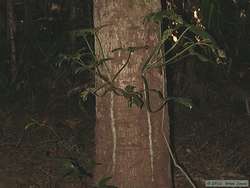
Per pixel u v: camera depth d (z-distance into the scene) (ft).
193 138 20.02
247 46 24.97
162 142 12.75
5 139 19.97
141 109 12.52
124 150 12.66
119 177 12.74
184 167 16.90
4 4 27.48
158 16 11.77
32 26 26.84
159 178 12.82
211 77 24.43
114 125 12.64
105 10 12.50
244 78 25.29
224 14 23.30
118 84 12.46
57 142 19.31
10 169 16.80
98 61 12.30
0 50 27.25
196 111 23.30
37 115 23.24
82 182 14.93
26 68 26.17
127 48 12.04
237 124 21.70
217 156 17.94
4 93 25.82
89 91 12.57
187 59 23.97
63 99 24.80
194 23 21.20
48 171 16.51
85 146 18.94
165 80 12.70
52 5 27.68
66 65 25.79
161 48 12.33
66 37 25.67
